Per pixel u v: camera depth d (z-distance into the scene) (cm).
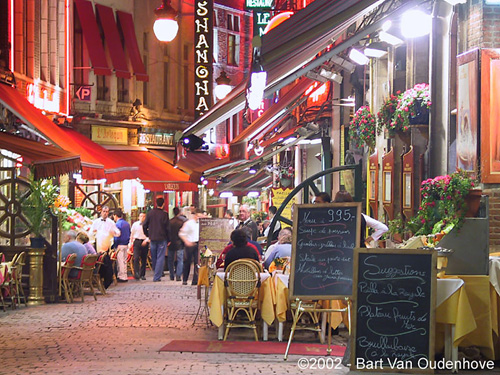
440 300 937
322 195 1248
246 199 4712
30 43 2700
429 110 1479
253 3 2612
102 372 895
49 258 1750
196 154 4122
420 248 978
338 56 1908
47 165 1784
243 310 1305
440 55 1430
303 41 964
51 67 2995
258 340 1220
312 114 2595
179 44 4344
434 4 1408
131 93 3803
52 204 1778
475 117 1202
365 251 930
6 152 2078
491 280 986
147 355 1055
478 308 973
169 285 2270
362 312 917
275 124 2592
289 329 1297
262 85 982
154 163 3631
